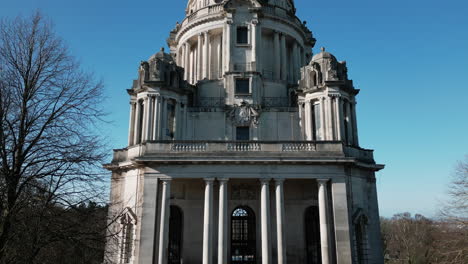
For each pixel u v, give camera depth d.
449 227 45.72
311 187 38.66
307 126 41.94
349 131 41.72
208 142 35.66
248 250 38.00
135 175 37.72
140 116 42.22
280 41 52.78
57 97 21.59
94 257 21.22
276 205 34.28
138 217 35.38
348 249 32.78
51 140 20.92
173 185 38.81
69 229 20.12
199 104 46.03
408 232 81.19
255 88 45.66
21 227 18.81
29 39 21.77
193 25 53.59
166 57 44.22
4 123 20.03
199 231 37.81
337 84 40.91
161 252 32.81
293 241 37.41
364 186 38.72
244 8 50.16
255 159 34.59
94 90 24.06
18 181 19.84
